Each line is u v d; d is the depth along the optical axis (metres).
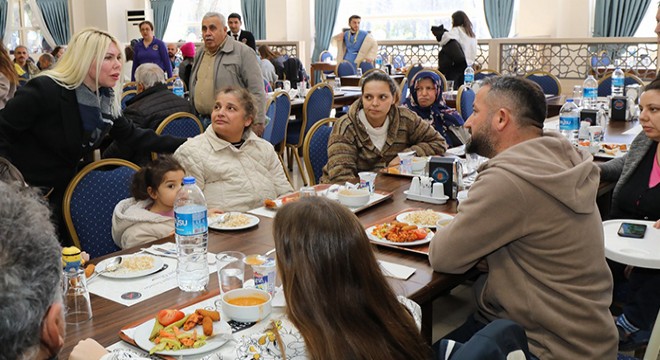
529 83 1.87
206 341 1.39
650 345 1.79
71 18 13.11
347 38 10.23
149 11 13.10
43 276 0.74
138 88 4.57
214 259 1.93
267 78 7.32
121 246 2.33
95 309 1.58
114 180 2.54
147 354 1.37
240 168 2.79
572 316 1.70
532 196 1.66
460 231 1.73
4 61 3.13
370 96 3.16
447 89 6.77
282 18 11.96
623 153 3.44
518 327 1.05
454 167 2.58
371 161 3.25
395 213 2.41
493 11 10.38
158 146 2.97
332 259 1.01
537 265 1.72
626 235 2.26
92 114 2.56
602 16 9.64
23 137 2.49
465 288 3.39
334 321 1.00
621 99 4.57
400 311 1.06
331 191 2.65
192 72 4.62
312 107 5.81
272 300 1.56
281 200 2.59
